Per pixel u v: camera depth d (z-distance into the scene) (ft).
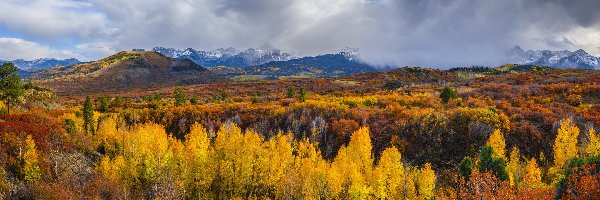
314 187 165.07
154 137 200.54
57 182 127.65
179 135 287.48
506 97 323.78
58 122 181.27
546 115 239.09
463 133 228.43
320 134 255.91
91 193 126.82
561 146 187.62
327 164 191.72
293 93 396.98
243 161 179.32
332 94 435.12
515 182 157.69
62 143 155.74
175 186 156.66
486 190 94.32
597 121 225.15
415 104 299.38
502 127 226.58
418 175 170.40
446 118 238.27
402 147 228.84
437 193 149.79
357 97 349.00
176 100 359.46
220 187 180.55
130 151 179.63
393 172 166.20
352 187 159.53
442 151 223.30
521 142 218.18
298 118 277.85
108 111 351.05
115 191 136.67
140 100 495.41
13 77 227.40
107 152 188.14
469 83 483.51
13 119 168.45
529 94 327.06
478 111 240.12
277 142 221.87
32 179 124.36
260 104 330.13
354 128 251.19
